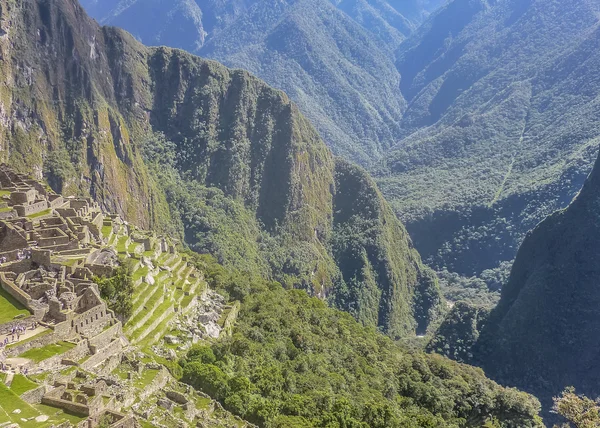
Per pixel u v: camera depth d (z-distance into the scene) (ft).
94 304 254.27
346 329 548.72
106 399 195.93
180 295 373.40
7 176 416.05
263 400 290.35
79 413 179.93
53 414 176.45
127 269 309.01
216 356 323.78
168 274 397.19
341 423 310.45
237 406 272.51
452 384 497.46
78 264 286.05
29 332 221.87
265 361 361.51
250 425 260.21
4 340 212.84
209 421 236.63
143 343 282.56
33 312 229.66
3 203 346.95
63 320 233.55
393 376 480.64
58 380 196.95
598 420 312.29
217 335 365.40
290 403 311.27
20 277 257.55
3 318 223.10
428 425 377.50
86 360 222.48
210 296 434.30
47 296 242.58
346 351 476.13
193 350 304.91
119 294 282.15
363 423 326.03
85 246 311.68
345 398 346.74
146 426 198.80
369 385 433.89
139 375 235.40
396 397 441.68
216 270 533.14
